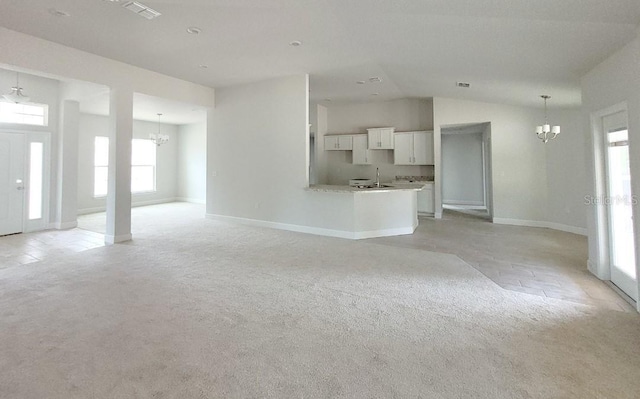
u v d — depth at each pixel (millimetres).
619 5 2303
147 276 3434
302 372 1831
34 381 1734
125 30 3846
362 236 5504
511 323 2412
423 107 8234
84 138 8305
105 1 3189
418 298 2885
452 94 6926
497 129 6984
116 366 1871
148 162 10258
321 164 9078
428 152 7992
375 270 3682
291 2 3105
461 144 10805
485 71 4617
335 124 9234
